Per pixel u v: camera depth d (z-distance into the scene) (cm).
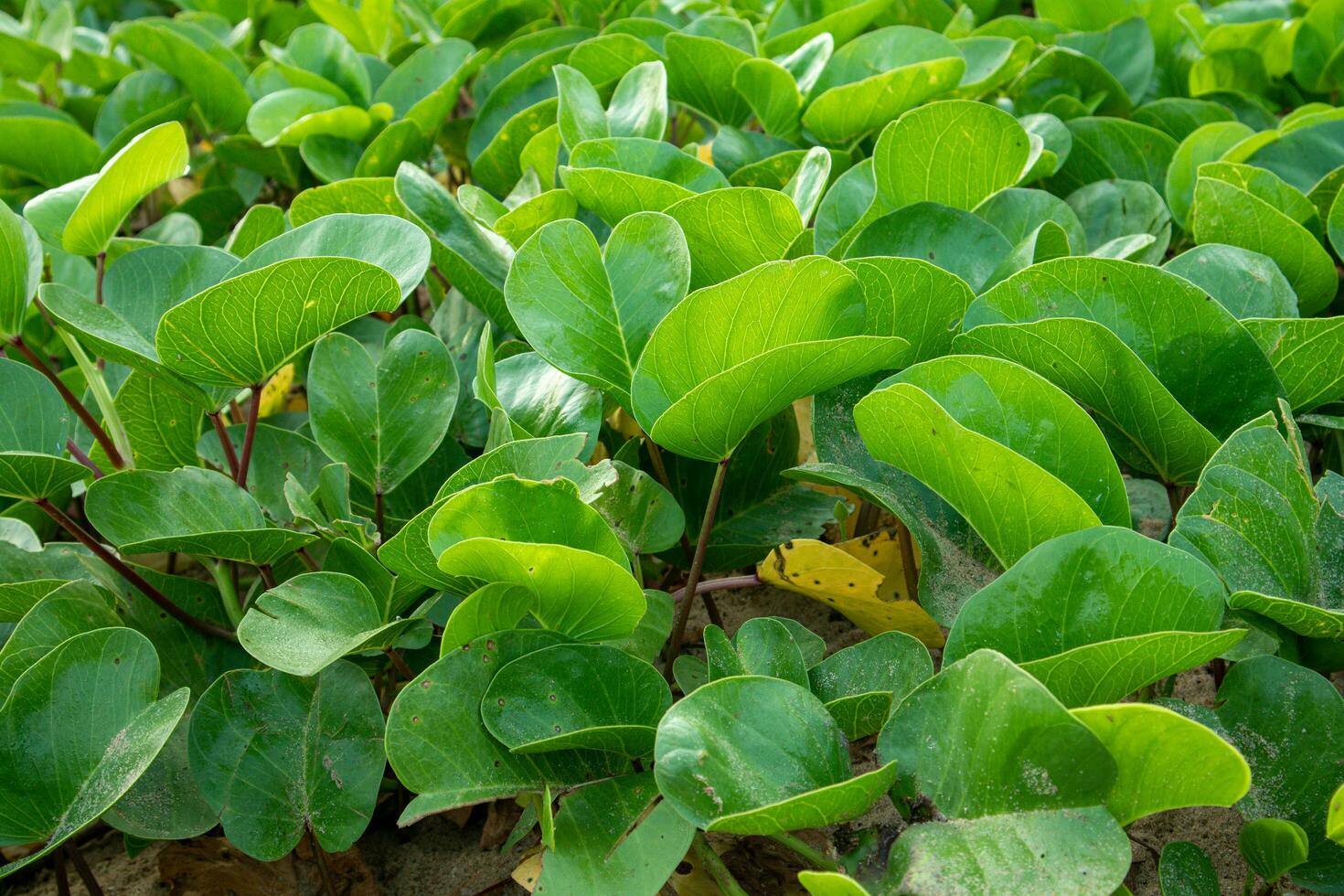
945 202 86
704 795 60
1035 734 58
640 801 65
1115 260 71
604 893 63
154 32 109
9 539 83
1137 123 101
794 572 74
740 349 69
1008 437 67
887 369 74
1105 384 70
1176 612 62
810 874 58
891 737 62
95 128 113
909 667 66
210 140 119
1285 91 110
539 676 66
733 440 70
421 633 72
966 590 68
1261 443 66
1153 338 72
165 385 77
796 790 61
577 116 89
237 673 71
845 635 83
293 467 82
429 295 102
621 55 102
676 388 69
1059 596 62
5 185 116
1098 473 66
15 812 66
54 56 132
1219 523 65
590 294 73
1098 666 60
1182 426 69
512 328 84
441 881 76
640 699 67
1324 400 73
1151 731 56
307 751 70
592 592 66
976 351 72
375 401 78
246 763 70
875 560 79
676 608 79
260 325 72
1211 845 70
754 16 122
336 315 73
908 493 72
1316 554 66
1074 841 57
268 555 74
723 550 81
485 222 83
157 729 66
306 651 68
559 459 69
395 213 91
